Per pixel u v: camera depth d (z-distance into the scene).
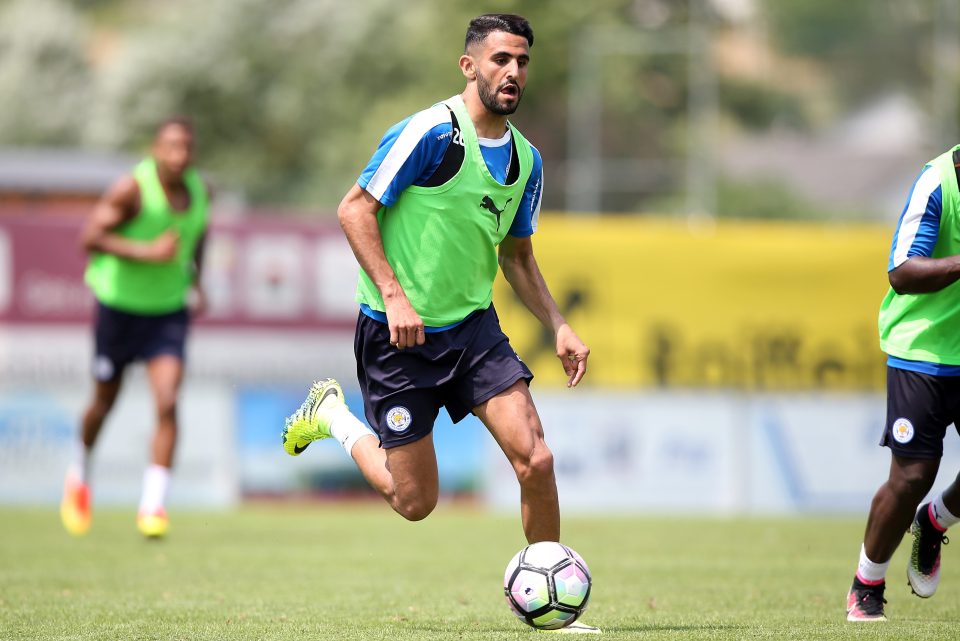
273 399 53.84
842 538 41.25
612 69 123.75
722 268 55.19
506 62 19.62
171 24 163.88
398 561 33.25
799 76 127.75
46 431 52.44
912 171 119.19
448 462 53.75
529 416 19.80
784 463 55.06
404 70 157.75
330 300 54.38
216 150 155.50
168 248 35.06
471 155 19.80
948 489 22.00
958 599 26.03
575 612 19.39
